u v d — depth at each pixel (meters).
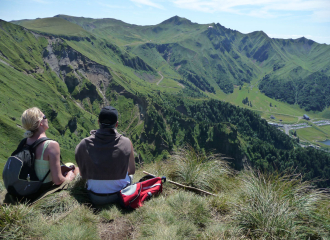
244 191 4.52
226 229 3.61
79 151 3.86
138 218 3.69
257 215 3.76
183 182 5.54
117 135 3.95
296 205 4.07
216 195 4.80
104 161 3.77
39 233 2.97
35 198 3.74
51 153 3.56
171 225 3.46
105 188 3.91
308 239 3.54
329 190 4.26
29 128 3.53
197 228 3.62
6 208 3.17
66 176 4.26
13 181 3.41
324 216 3.87
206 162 6.02
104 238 3.20
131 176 4.55
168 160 6.50
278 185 4.34
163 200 4.29
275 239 3.44
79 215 3.44
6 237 2.83
